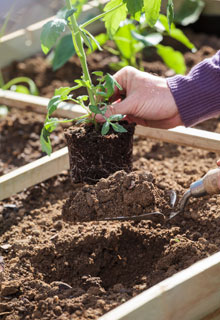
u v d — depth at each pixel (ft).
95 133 6.13
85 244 5.94
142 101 6.12
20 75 11.89
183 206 5.83
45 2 14.39
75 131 6.20
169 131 7.41
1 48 11.73
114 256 5.95
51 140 9.25
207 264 4.73
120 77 6.45
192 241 5.77
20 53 12.14
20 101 9.31
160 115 6.17
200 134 7.23
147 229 6.01
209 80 6.02
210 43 12.60
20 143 9.54
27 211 7.41
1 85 10.92
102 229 5.98
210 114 6.21
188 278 4.58
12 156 9.23
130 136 6.16
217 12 12.66
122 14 6.23
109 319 4.21
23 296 5.40
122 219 5.76
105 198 5.83
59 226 6.71
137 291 5.35
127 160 6.30
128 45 10.35
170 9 5.82
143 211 5.88
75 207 5.85
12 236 6.74
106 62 11.94
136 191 5.82
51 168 7.33
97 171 6.22
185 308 4.67
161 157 8.55
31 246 6.17
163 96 6.11
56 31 5.48
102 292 5.40
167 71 11.59
